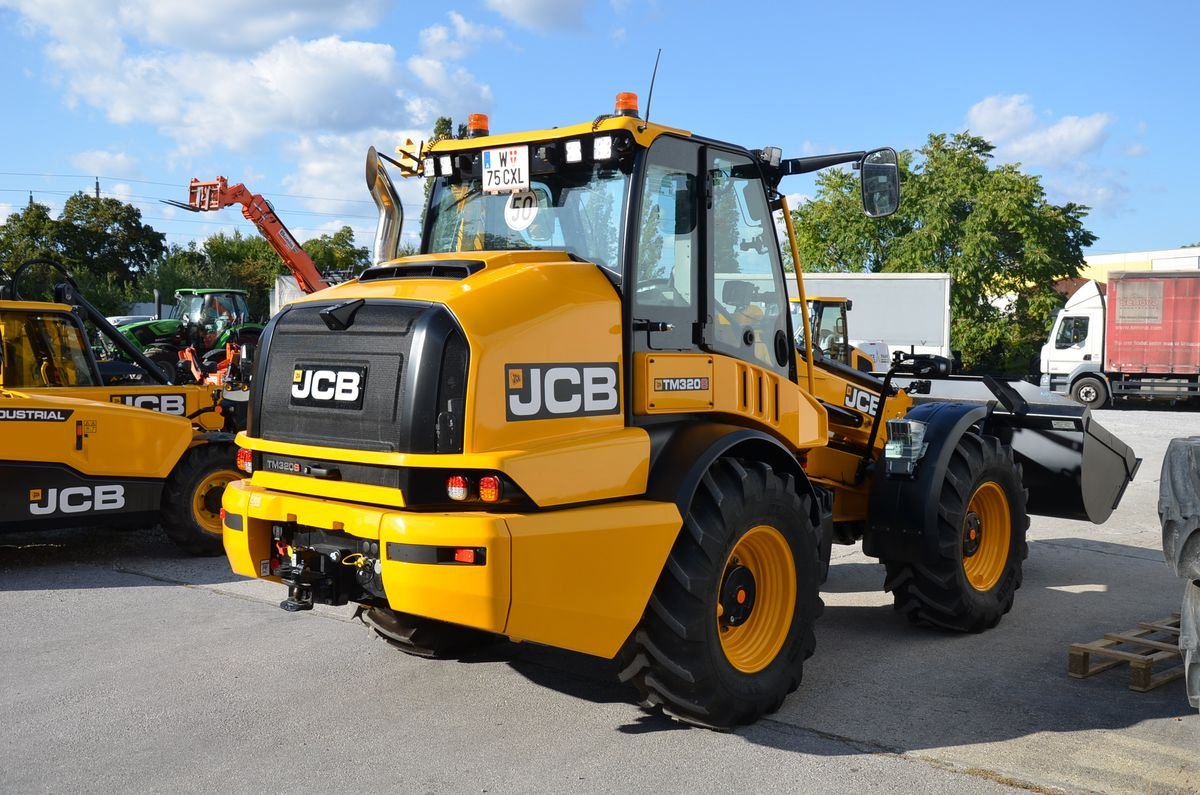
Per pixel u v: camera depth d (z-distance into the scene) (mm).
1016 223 32500
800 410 4941
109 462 7172
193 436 7617
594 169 4293
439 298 3779
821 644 5504
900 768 3830
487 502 3594
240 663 5082
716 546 4062
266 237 19422
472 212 4766
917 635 5699
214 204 18828
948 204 32531
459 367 3664
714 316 4504
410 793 3637
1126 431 17531
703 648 4031
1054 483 6820
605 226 4234
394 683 4797
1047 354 24562
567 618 3727
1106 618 6035
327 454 3980
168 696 4613
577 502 3783
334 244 58031
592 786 3682
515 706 4504
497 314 3736
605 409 3994
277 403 4301
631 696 4645
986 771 3797
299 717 4363
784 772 3797
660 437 4172
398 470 3729
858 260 34031
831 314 17062
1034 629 5801
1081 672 4883
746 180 4766
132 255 51750
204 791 3652
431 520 3578
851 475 5863
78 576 6992
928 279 24875
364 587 3969
